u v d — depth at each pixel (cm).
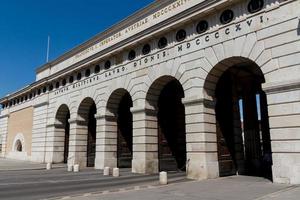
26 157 5003
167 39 2705
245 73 2911
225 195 1471
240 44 2152
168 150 2964
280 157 1850
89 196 1526
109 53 3259
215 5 2269
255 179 2127
